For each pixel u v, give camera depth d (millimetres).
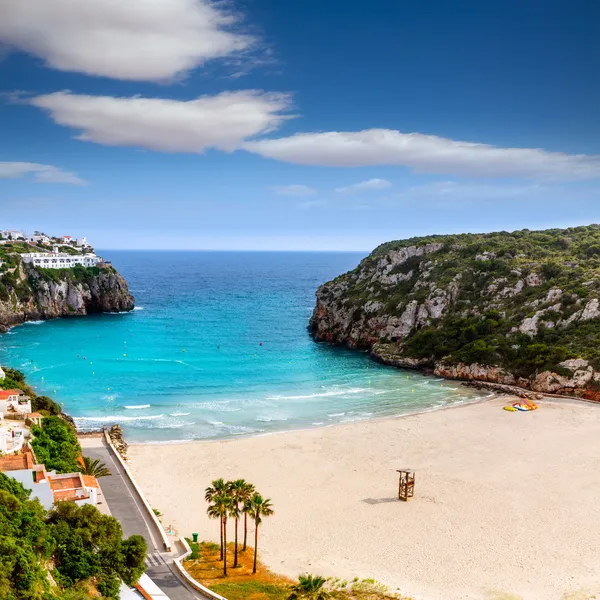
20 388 91688
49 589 35562
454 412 108062
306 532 61000
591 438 91875
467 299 159375
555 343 131750
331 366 150000
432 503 67938
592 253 170125
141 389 121688
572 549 57312
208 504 67438
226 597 46656
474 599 48594
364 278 195125
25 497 43688
